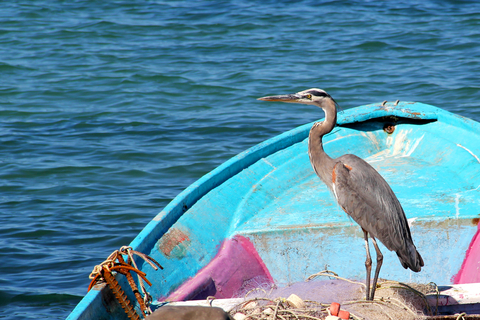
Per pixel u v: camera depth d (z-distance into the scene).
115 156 15.68
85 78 21.94
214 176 9.22
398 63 22.81
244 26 28.11
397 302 6.24
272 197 9.43
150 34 27.28
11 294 9.91
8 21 28.98
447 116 10.86
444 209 8.68
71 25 28.61
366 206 6.77
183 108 19.23
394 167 10.30
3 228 12.06
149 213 12.67
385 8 30.98
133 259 6.58
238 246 8.25
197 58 24.05
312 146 7.47
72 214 12.67
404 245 6.73
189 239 7.91
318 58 23.62
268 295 6.68
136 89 20.89
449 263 8.34
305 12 30.45
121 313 6.31
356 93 19.62
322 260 8.45
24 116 18.53
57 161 15.35
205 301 6.31
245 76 21.75
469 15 29.12
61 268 10.73
